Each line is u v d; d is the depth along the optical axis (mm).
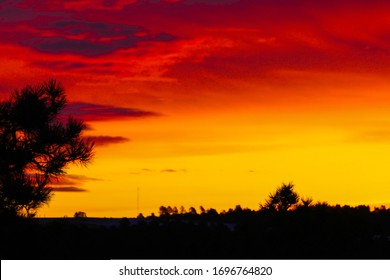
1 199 25078
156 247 39219
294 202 46719
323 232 44625
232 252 40594
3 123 25766
